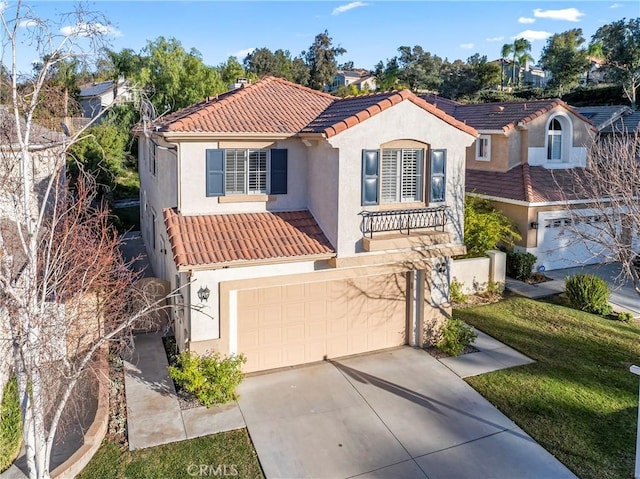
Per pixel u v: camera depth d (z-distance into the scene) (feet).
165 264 64.64
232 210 54.34
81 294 38.60
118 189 131.64
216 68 181.78
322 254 49.39
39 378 32.94
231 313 49.06
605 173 62.59
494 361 53.62
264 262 47.34
